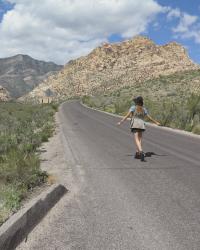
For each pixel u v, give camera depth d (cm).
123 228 603
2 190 730
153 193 810
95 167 1113
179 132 2358
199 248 529
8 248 520
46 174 926
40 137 1814
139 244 541
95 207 712
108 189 846
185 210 692
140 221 634
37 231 594
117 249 525
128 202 743
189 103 3009
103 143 1716
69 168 1098
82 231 591
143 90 10012
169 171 1049
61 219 646
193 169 1080
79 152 1427
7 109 5531
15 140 1570
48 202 709
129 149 1516
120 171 1050
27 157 1024
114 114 4716
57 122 3175
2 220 579
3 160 1055
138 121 1255
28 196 744
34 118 3334
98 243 545
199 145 1666
